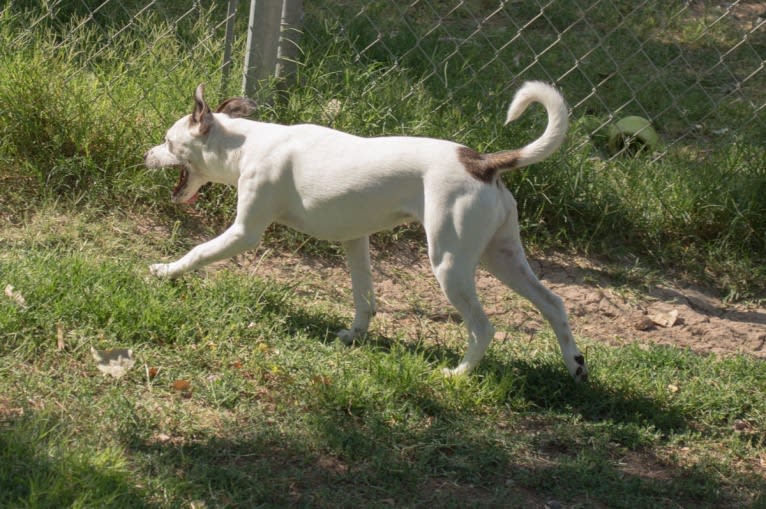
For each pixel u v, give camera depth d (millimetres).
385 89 7457
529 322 6367
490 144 7184
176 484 4086
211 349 5285
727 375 5797
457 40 9617
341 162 5312
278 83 7051
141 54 7500
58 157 6820
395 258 6859
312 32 8914
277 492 4230
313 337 5711
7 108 6812
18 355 4918
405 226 7051
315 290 6371
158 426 4562
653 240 7309
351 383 5023
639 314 6613
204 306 5617
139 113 7047
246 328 5551
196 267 5809
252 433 4609
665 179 7520
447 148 5164
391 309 6297
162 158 5926
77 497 3871
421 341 5797
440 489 4445
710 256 7199
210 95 7078
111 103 7047
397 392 5082
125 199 6793
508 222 5309
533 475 4605
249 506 4090
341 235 5496
